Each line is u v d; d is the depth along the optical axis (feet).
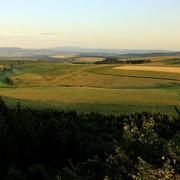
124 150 40.96
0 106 109.60
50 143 90.89
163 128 112.16
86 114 155.33
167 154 38.75
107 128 123.54
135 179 36.32
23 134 88.58
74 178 42.37
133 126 45.98
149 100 234.38
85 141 96.43
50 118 129.70
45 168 80.69
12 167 70.18
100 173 42.86
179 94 258.98
